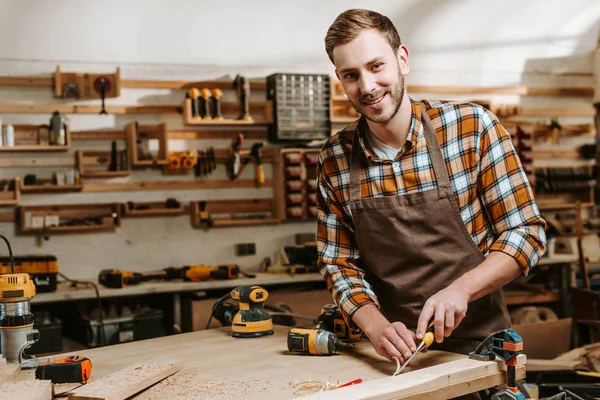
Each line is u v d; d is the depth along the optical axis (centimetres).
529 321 505
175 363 177
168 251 518
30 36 475
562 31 616
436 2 565
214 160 520
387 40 171
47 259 427
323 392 143
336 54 171
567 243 570
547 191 611
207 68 525
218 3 512
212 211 528
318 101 531
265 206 543
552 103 631
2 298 182
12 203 469
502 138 184
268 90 530
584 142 644
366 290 192
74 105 490
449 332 166
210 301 455
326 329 211
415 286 190
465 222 188
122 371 167
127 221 507
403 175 188
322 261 203
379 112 172
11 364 178
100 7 484
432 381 152
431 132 186
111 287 446
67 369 166
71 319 476
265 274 498
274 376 171
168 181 517
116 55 499
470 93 599
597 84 599
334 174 199
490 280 171
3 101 476
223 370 178
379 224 190
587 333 455
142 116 509
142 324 450
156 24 502
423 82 583
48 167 486
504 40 601
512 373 166
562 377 297
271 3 527
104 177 499
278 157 533
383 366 179
